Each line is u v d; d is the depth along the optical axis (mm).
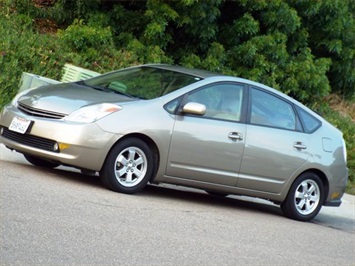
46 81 15242
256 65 20719
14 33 17875
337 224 13766
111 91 12172
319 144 13312
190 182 12055
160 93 11977
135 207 10734
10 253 7590
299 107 13344
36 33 18438
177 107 11844
